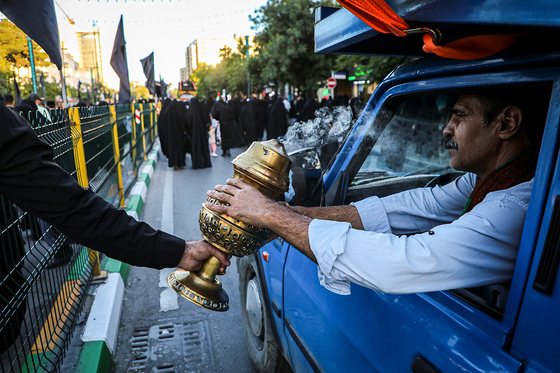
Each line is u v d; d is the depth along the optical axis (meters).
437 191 1.71
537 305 0.89
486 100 1.23
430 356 1.10
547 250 0.88
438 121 2.01
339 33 1.54
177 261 1.44
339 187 1.90
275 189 1.31
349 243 1.10
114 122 5.89
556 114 0.90
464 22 0.89
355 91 25.16
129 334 3.15
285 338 2.15
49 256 2.45
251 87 31.95
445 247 1.05
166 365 2.78
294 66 21.48
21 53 7.54
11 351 2.54
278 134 13.88
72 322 2.74
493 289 1.20
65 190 1.25
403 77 1.60
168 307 3.55
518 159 1.22
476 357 0.98
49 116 2.76
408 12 1.01
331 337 1.60
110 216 1.35
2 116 1.15
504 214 1.08
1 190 1.21
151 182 9.25
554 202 0.87
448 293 1.16
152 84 18.14
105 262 3.96
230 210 1.26
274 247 2.22
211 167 11.24
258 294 2.51
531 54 1.02
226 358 2.86
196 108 10.73
